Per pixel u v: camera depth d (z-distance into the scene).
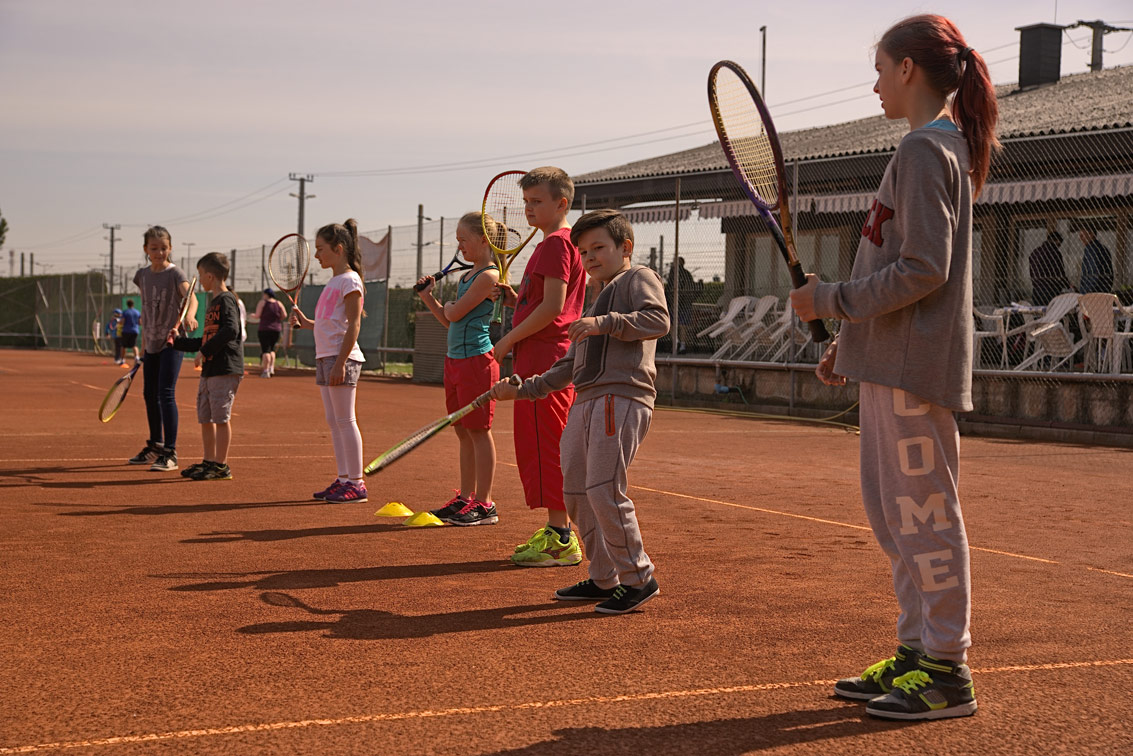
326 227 6.73
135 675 3.18
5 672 3.19
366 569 4.75
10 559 4.79
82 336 39.19
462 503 6.05
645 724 2.84
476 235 5.85
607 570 4.20
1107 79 20.59
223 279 7.59
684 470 8.78
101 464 8.25
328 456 9.12
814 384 15.35
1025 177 15.55
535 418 4.89
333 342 6.65
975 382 13.66
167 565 4.73
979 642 3.73
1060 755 2.68
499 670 3.29
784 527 6.04
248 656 3.39
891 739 2.77
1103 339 12.63
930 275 2.82
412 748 2.64
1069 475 8.98
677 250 17.34
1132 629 3.93
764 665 3.39
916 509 2.94
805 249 18.23
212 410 7.55
